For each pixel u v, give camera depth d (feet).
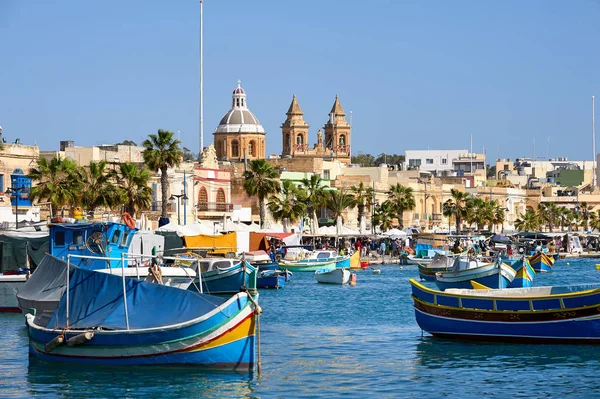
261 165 377.91
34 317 138.21
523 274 242.37
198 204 389.39
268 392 116.06
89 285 131.85
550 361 134.62
